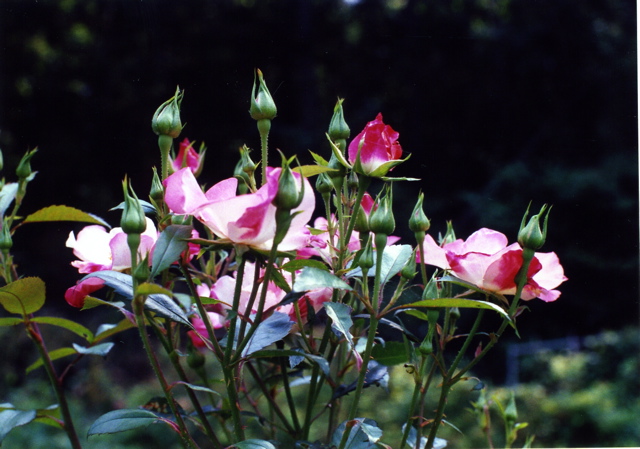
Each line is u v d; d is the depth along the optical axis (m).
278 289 0.65
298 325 0.65
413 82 7.23
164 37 6.33
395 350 0.74
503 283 0.60
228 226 0.50
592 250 6.64
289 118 6.69
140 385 4.47
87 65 6.14
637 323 6.35
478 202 6.59
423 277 0.65
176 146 0.99
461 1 7.57
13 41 6.16
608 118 7.33
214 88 6.01
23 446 3.38
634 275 6.54
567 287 6.57
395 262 0.63
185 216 0.56
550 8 7.55
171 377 4.43
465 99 7.28
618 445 4.27
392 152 0.62
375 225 0.56
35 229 5.40
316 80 6.95
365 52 7.21
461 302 0.56
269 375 0.80
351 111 7.03
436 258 0.65
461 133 7.16
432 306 0.57
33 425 3.57
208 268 0.72
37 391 4.23
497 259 0.59
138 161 6.02
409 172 6.82
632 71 7.38
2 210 0.76
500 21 7.77
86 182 5.96
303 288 0.49
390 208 0.56
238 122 5.10
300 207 0.51
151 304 0.56
